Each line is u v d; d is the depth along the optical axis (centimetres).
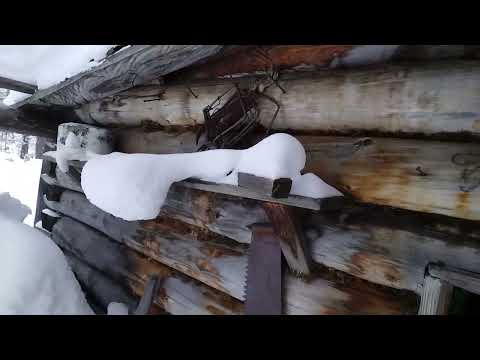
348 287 147
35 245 253
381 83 130
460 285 114
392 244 133
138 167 166
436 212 122
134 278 254
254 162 126
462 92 113
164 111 226
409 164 127
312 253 155
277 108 165
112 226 275
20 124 297
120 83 199
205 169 155
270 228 162
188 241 218
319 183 131
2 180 1354
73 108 296
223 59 178
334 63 145
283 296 162
